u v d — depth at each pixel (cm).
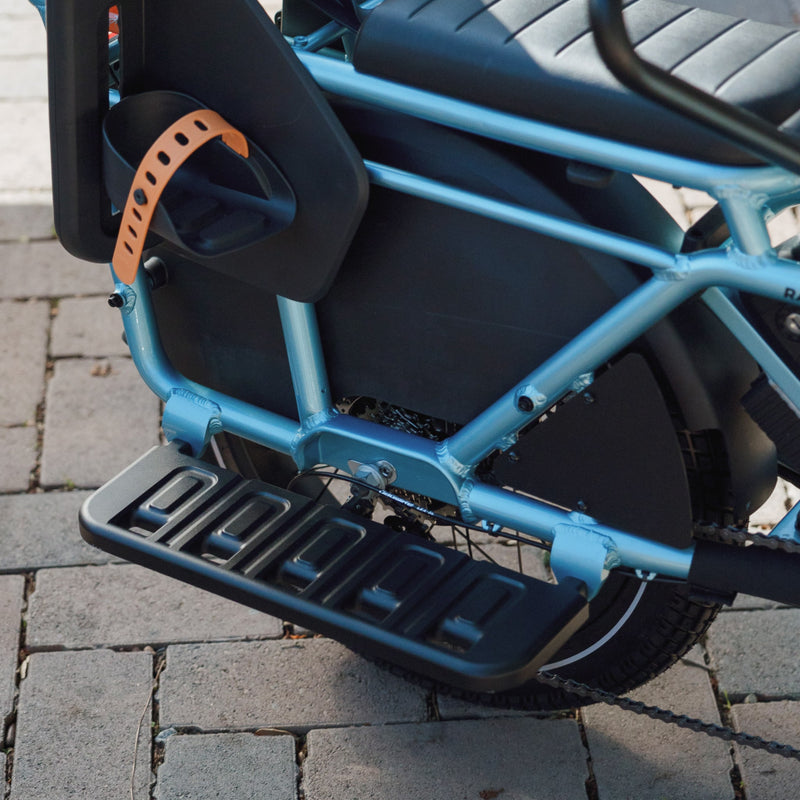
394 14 133
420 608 146
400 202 143
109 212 158
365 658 200
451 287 146
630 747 185
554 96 124
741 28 136
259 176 143
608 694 158
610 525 148
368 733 188
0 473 240
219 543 158
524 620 142
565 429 144
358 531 158
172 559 155
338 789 179
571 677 179
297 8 156
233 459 193
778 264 123
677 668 199
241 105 141
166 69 145
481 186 137
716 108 110
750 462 142
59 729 188
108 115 146
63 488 237
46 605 211
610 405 139
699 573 143
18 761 183
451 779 181
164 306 176
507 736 187
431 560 153
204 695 194
